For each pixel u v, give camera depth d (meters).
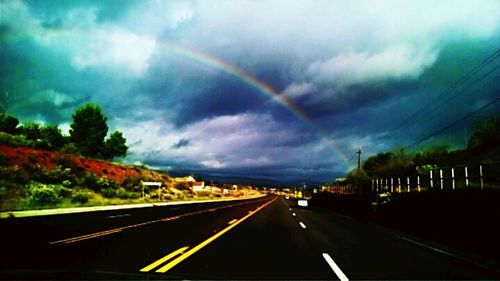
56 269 6.82
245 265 7.84
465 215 12.28
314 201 66.06
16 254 8.21
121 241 11.02
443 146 38.03
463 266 8.41
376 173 53.28
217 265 7.75
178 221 18.95
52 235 11.85
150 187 61.16
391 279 6.91
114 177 55.12
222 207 37.22
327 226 18.91
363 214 28.56
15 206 24.33
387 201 23.31
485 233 10.70
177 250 9.57
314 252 9.93
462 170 26.22
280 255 9.27
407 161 44.47
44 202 28.70
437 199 15.41
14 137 43.94
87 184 43.75
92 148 60.06
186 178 137.88
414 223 17.20
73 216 20.64
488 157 26.22
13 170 32.66
